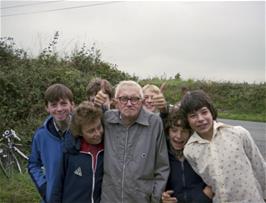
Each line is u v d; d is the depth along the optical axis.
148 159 3.12
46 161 3.48
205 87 22.19
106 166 3.15
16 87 10.30
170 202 3.13
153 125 3.18
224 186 2.96
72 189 3.21
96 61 14.88
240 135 3.03
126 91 3.10
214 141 3.03
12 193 6.74
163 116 3.30
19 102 10.16
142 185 3.10
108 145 3.17
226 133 3.03
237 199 2.94
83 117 3.12
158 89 3.83
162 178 3.15
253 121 18.11
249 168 2.97
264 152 10.07
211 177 3.02
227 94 22.02
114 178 3.10
